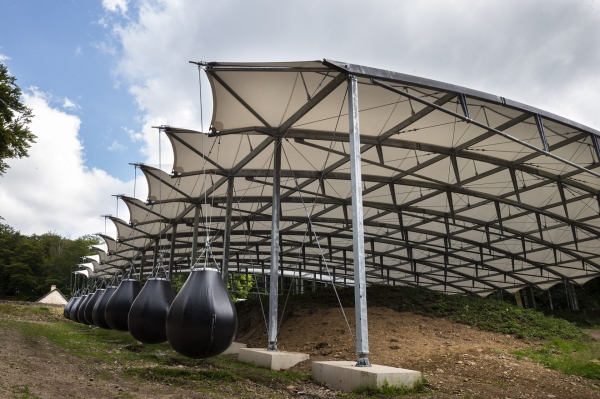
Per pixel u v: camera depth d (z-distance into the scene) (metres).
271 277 16.94
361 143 20.42
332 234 38.72
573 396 9.55
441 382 10.51
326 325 19.48
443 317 20.83
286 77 15.35
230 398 9.05
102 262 56.78
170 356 15.61
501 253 40.75
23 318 39.34
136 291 19.59
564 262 39.84
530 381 10.72
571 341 18.12
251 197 28.47
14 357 12.36
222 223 35.53
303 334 19.09
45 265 87.31
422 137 20.56
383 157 22.70
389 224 35.66
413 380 9.98
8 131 23.12
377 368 10.44
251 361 15.41
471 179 24.97
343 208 30.23
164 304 14.70
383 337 16.66
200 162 22.20
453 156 22.02
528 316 21.03
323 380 11.29
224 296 10.90
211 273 11.09
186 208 31.20
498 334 18.50
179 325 10.37
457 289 57.31
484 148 21.72
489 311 21.31
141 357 15.16
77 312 34.66
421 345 15.52
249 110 17.06
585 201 28.17
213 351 10.48
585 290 54.19
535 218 31.73
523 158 22.72
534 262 41.81
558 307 56.38
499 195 27.73
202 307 10.44
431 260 47.50
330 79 15.25
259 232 38.53
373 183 26.84
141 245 46.06
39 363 11.87
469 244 40.44
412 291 24.73
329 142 20.92
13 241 86.81
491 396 9.35
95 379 10.23
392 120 18.92
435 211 31.39
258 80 15.52
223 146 20.80
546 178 25.09
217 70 13.98
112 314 18.97
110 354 15.68
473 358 13.03
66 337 21.95
